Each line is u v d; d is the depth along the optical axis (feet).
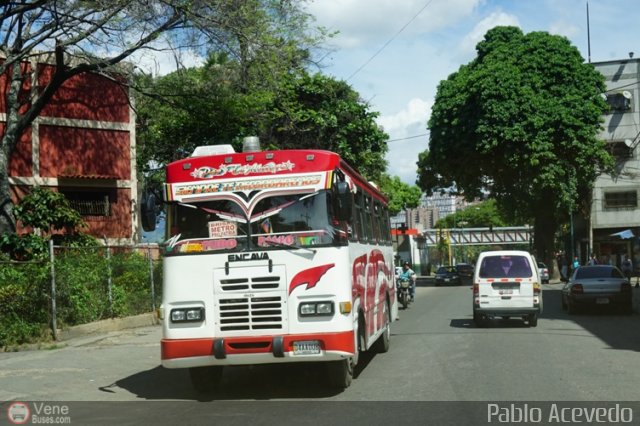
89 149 80.53
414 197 253.03
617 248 182.60
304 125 102.47
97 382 37.27
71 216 66.44
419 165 156.46
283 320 30.30
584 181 144.97
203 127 87.35
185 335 30.83
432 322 66.80
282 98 91.45
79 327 55.06
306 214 31.01
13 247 59.93
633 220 173.37
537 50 137.80
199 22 62.28
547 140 132.77
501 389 31.12
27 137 76.43
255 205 31.27
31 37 67.87
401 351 45.75
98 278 59.88
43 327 52.65
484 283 59.41
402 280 87.10
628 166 172.04
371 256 40.83
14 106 68.69
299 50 70.54
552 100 133.69
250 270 30.66
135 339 54.39
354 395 30.96
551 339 50.21
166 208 32.30
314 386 33.96
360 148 111.14
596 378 33.60
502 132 131.54
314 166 31.37
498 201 147.54
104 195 81.92
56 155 78.38
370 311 38.83
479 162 140.36
